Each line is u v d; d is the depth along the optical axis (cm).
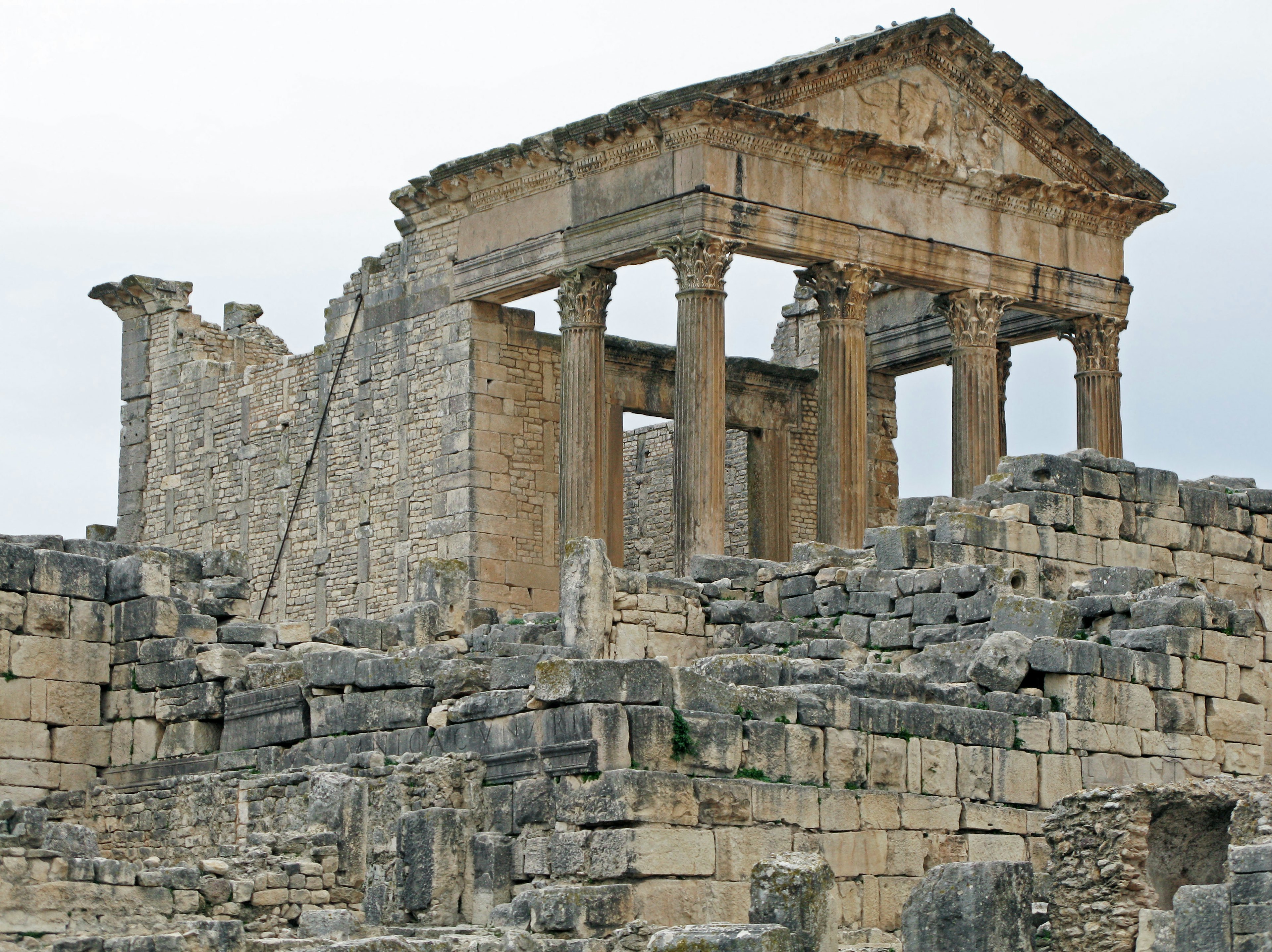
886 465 8938
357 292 8256
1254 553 5609
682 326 7106
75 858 3628
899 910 3962
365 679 4528
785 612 5331
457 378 7775
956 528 5169
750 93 7225
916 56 7700
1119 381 8219
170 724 5091
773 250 7275
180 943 3222
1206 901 3080
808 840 3844
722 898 3697
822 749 3928
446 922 3816
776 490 8706
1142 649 4538
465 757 3994
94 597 5253
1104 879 3478
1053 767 4284
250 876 3947
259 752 4806
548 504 7856
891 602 5038
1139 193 8256
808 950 3225
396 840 3975
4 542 5303
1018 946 3250
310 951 3262
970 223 7819
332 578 8250
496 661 4050
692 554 6981
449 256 7881
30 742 5109
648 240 7200
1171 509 5491
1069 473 5341
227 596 5506
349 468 8225
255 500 8662
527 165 7544
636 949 3400
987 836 4147
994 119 7944
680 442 7062
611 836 3644
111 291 9356
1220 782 3625
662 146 7206
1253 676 4678
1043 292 7994
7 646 5109
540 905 3534
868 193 7544
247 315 9425
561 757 3762
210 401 8956
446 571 6075
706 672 4266
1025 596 4853
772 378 8750
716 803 3738
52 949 3241
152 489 9181
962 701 4369
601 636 5212
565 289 7412
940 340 8662
